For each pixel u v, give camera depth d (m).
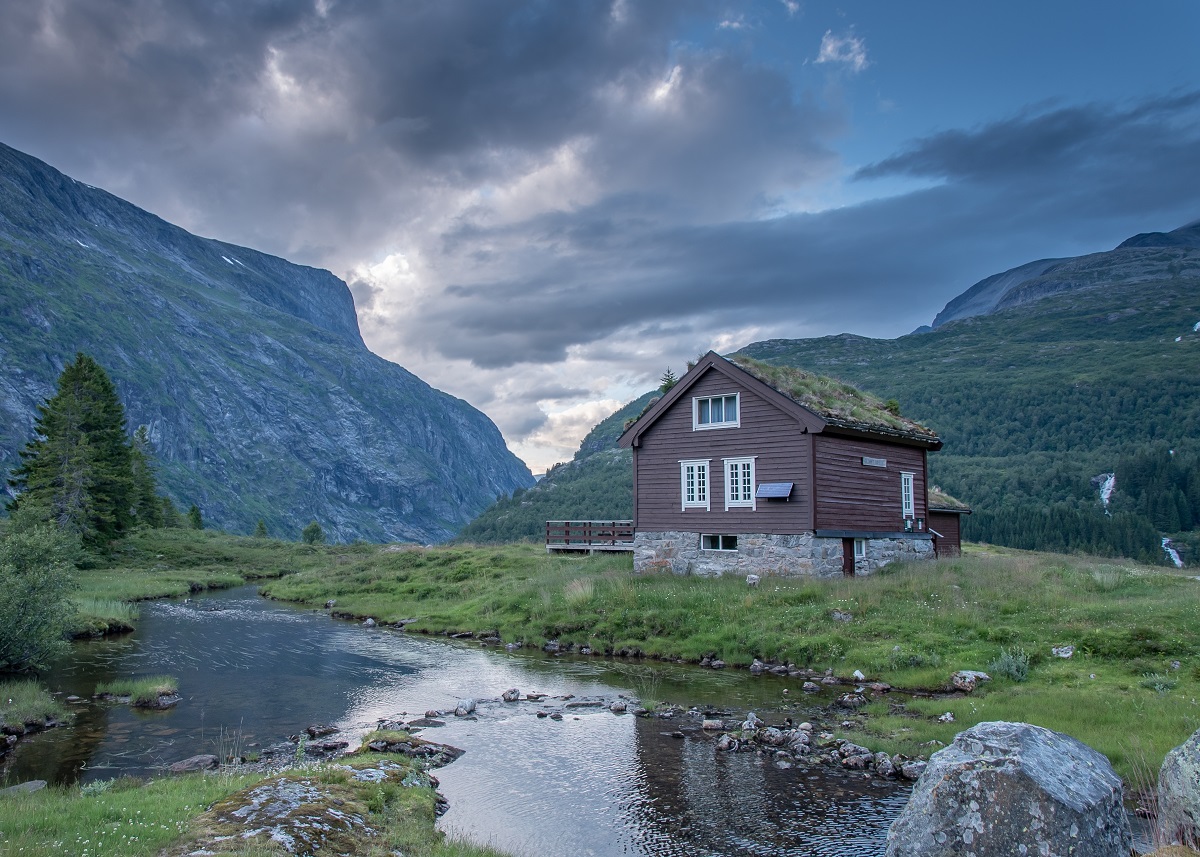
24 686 21.31
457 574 43.00
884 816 12.93
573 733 18.08
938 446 40.19
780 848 11.83
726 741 16.64
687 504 35.97
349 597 42.59
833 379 41.53
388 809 12.31
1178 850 7.06
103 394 66.88
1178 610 21.78
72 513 58.38
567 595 31.73
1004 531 153.62
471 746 17.17
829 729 17.72
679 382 36.28
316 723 19.33
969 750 7.18
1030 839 6.41
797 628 25.44
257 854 9.19
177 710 20.56
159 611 40.16
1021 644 21.52
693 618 27.91
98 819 10.77
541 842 12.10
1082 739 14.60
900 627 24.02
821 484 32.56
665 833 12.42
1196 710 15.57
